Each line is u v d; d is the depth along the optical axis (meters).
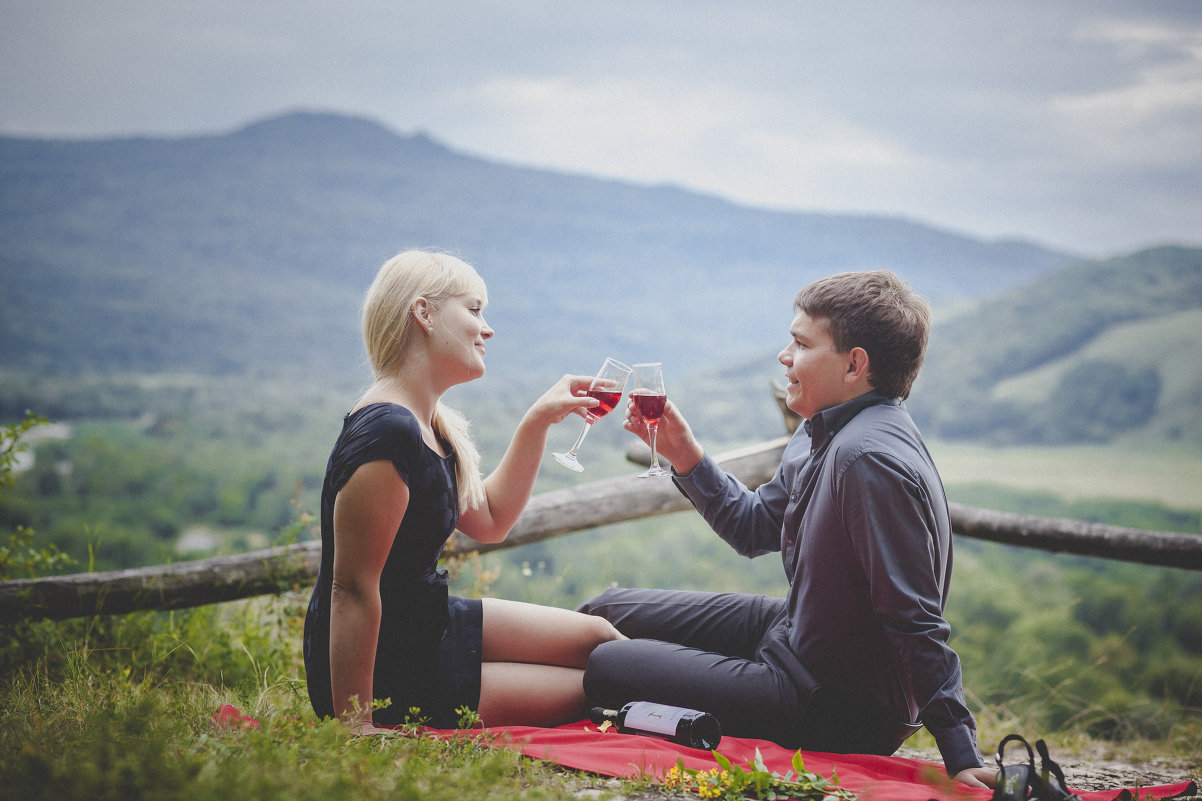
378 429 2.32
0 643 3.72
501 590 4.55
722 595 2.88
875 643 2.41
